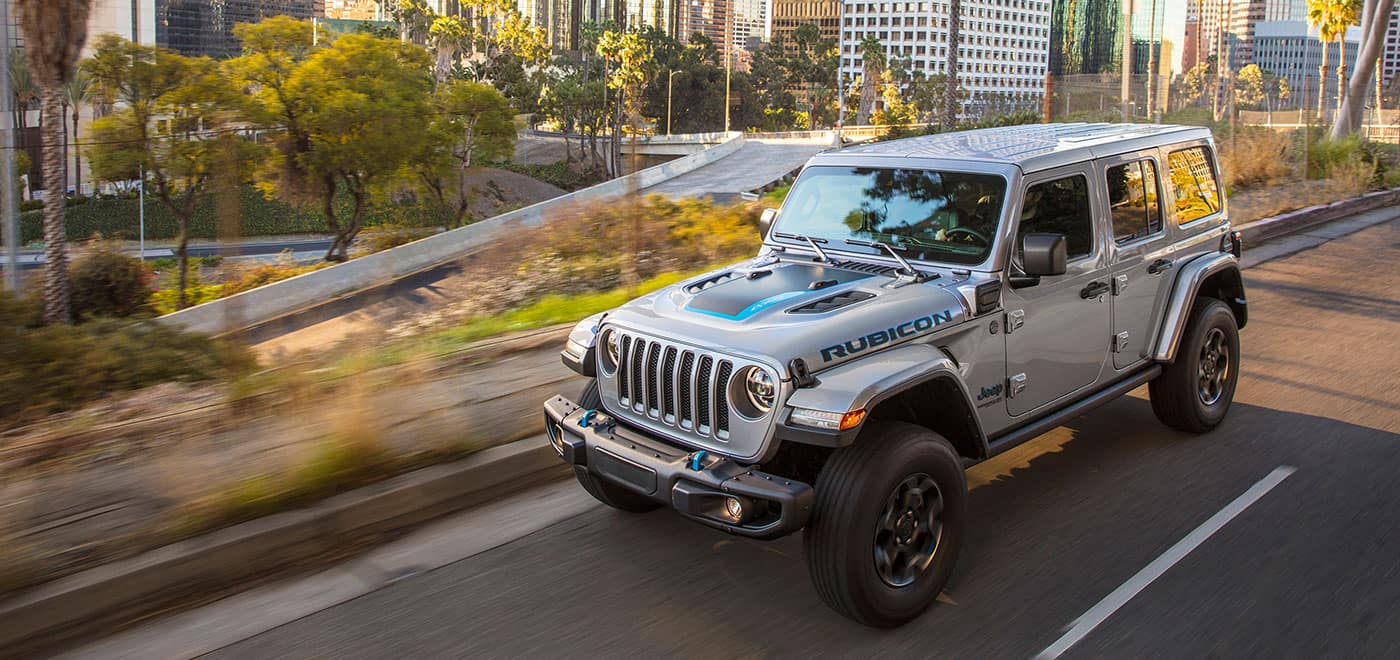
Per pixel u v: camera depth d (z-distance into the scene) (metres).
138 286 8.80
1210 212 6.31
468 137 11.78
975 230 4.66
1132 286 5.46
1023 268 4.59
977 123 29.94
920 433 3.97
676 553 4.73
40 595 3.97
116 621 4.13
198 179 9.16
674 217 14.18
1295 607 4.12
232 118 9.44
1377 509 5.14
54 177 8.77
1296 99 27.34
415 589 4.37
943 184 4.88
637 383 4.32
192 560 4.33
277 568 4.59
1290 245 14.49
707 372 3.99
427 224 11.31
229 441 5.61
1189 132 6.19
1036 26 192.62
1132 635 3.92
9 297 7.79
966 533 4.93
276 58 9.80
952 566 4.16
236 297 7.76
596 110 88.25
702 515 3.82
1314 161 21.58
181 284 9.00
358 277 10.19
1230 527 4.94
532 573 4.53
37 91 8.72
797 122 151.25
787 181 43.53
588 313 9.60
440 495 5.18
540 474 5.64
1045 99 26.19
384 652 3.84
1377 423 6.57
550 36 117.38
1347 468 5.73
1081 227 5.07
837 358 3.86
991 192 4.70
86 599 4.05
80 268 8.60
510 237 11.77
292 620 4.11
